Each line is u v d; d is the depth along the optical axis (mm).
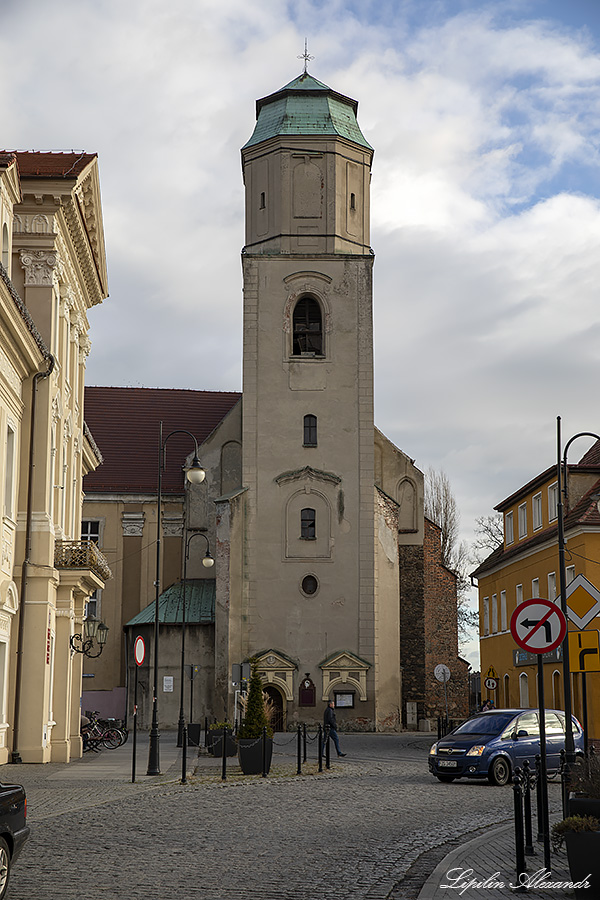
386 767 31156
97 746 38281
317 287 57312
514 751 26000
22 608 29938
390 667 54844
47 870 12586
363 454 55938
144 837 15500
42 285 31562
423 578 59906
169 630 55500
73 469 37781
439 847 14992
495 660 54500
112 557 62000
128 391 70000
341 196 58094
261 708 28625
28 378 30859
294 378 56469
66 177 31438
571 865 10812
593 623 39438
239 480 60875
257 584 54312
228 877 12227
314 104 59094
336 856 13906
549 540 44500
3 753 28734
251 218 58438
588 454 48281
